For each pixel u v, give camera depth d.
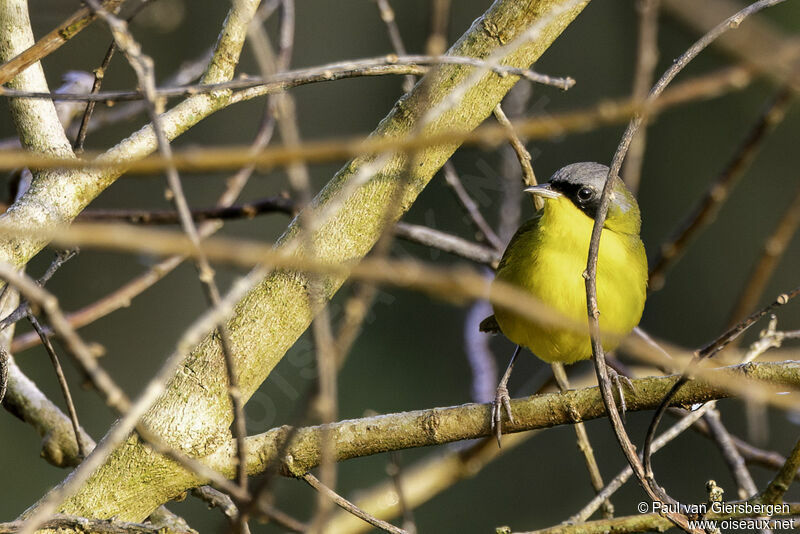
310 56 17.78
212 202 16.59
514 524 15.61
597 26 16.72
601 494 7.34
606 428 16.17
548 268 8.84
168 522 7.39
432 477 10.27
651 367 9.99
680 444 15.80
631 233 9.35
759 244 17.12
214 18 17.23
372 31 17.94
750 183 17.36
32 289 3.81
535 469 15.91
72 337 3.89
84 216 9.72
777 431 15.86
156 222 9.85
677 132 17.30
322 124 17.56
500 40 6.52
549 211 9.06
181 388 6.45
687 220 10.84
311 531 4.67
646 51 5.37
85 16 5.66
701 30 4.26
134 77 16.03
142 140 6.48
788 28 14.53
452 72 6.52
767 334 7.61
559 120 3.79
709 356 6.41
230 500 7.07
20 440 15.05
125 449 6.38
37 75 6.57
